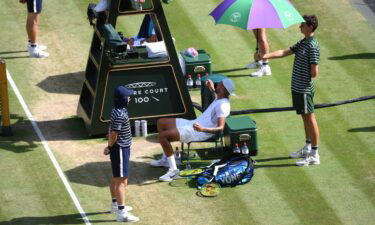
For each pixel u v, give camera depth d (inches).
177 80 2240.4
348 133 2229.3
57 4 2928.2
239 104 2368.4
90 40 2723.9
